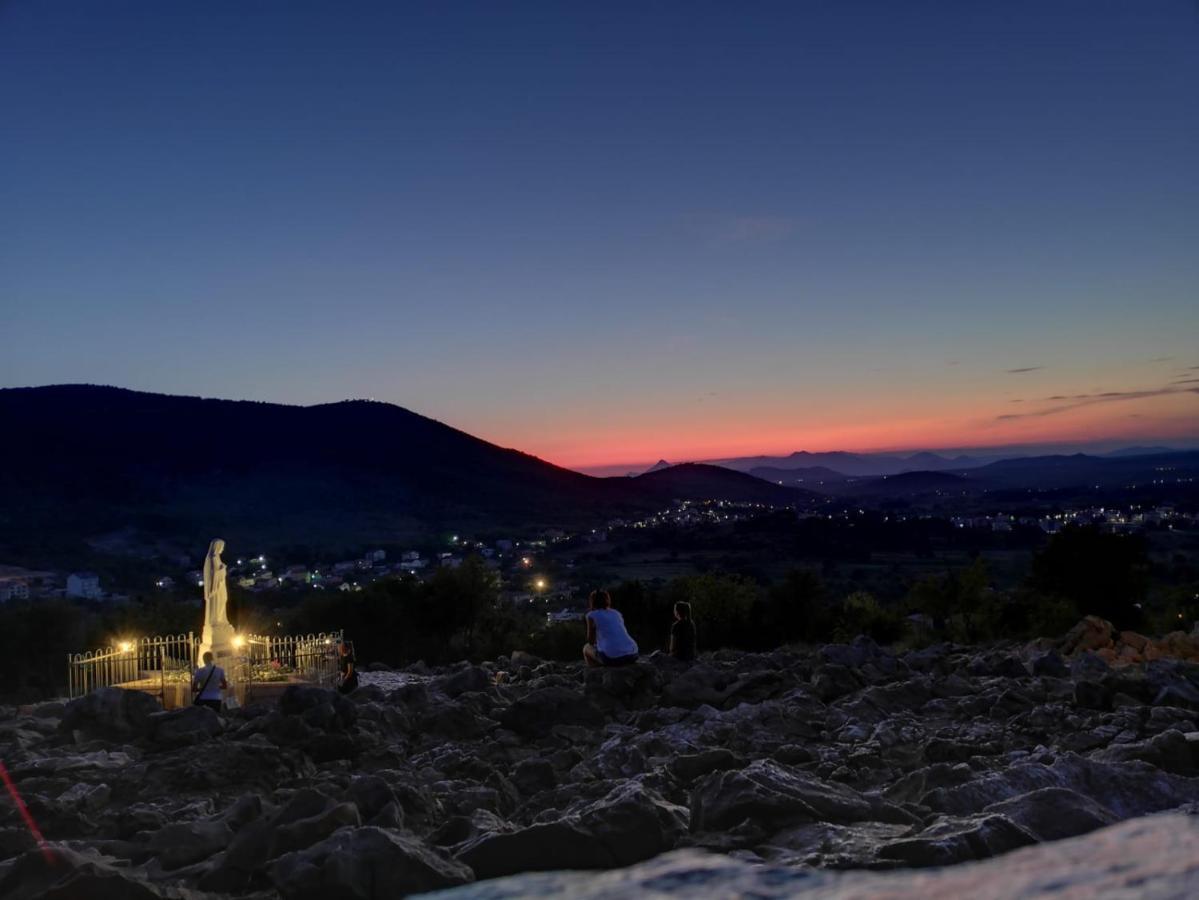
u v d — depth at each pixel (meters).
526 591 156.12
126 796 8.62
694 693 13.45
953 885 3.09
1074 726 10.21
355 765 9.94
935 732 10.34
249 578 192.12
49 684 35.59
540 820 7.28
